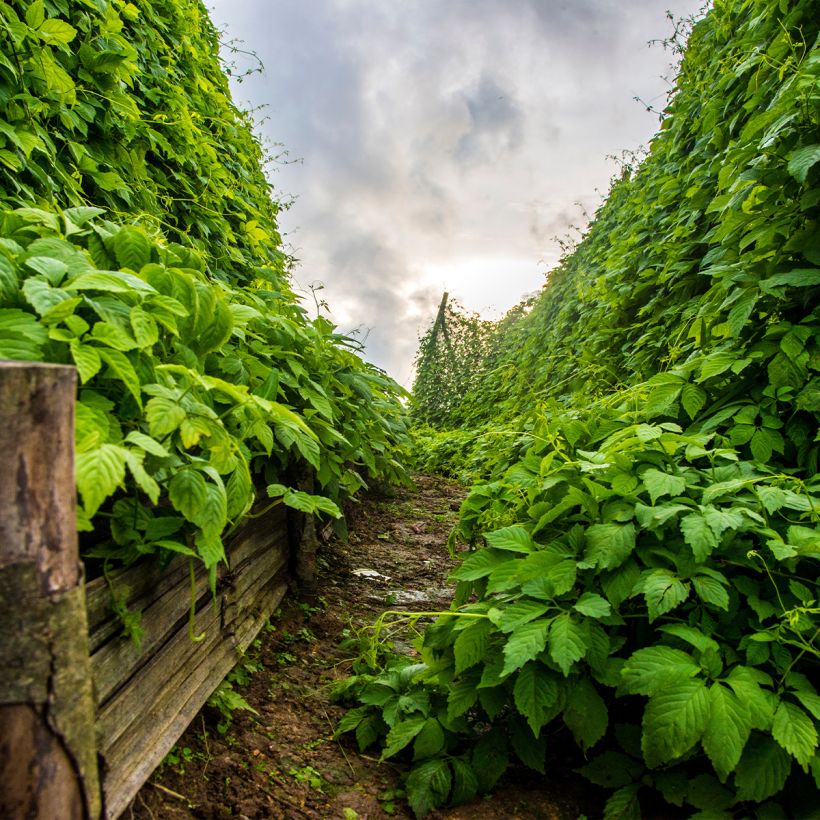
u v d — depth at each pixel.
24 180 2.18
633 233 5.34
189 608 1.68
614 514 1.85
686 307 3.71
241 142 5.05
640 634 1.78
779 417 2.23
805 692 1.46
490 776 1.71
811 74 2.21
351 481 3.08
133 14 3.10
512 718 1.79
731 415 2.24
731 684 1.46
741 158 2.62
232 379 2.01
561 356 6.84
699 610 1.67
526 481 2.26
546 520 1.99
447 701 1.87
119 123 2.83
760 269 2.46
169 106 3.54
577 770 1.66
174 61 3.94
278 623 2.58
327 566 3.46
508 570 1.88
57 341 1.20
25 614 0.74
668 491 1.76
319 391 2.53
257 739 1.83
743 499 1.81
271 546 2.61
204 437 1.55
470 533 2.61
